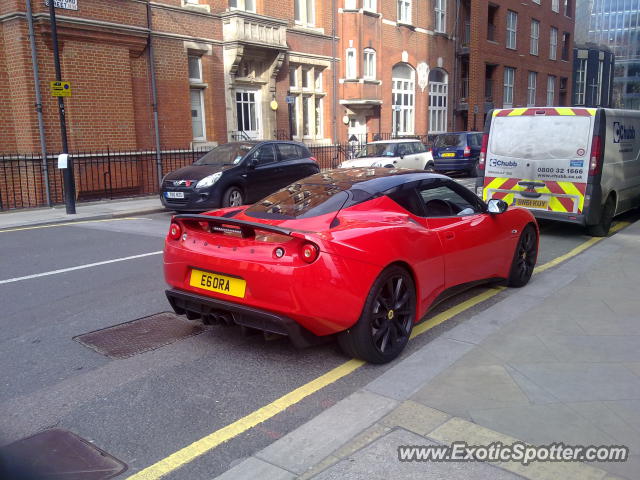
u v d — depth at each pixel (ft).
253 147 40.52
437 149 67.36
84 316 17.08
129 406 11.44
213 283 13.05
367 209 13.66
